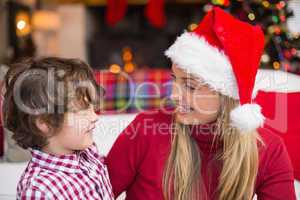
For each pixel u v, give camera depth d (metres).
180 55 0.92
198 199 0.98
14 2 5.48
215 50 0.91
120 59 6.70
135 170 1.04
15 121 0.88
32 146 0.88
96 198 0.89
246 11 2.21
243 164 0.97
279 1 2.13
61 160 0.87
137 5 6.66
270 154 1.00
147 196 1.00
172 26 6.67
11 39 5.41
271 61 2.18
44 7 6.70
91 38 6.78
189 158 0.98
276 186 0.99
